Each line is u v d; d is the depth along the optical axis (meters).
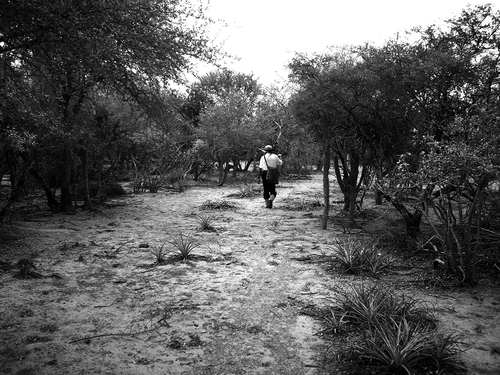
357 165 8.40
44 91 5.64
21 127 7.02
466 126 4.72
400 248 6.54
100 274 5.30
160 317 3.93
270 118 22.22
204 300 4.40
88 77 6.74
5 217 8.85
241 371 2.97
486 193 5.13
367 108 7.02
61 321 3.82
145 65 5.21
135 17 4.66
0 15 3.67
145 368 3.00
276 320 3.88
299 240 7.32
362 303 3.83
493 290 4.65
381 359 2.99
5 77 4.68
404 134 7.15
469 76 6.07
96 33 4.14
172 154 18.55
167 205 12.26
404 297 4.41
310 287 4.82
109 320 3.86
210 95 19.36
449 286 4.75
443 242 5.05
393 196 5.62
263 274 5.34
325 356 3.20
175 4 5.95
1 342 3.38
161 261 5.88
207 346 3.36
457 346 3.28
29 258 5.99
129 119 12.38
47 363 3.05
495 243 5.68
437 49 6.44
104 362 3.08
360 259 5.65
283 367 3.03
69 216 10.01
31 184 12.15
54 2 3.83
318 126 8.02
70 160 10.47
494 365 3.00
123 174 19.50
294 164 23.66
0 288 4.70
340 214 10.12
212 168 22.06
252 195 14.59
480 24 6.29
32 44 4.04
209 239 7.43
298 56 7.56
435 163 4.70
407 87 6.37
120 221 9.41
